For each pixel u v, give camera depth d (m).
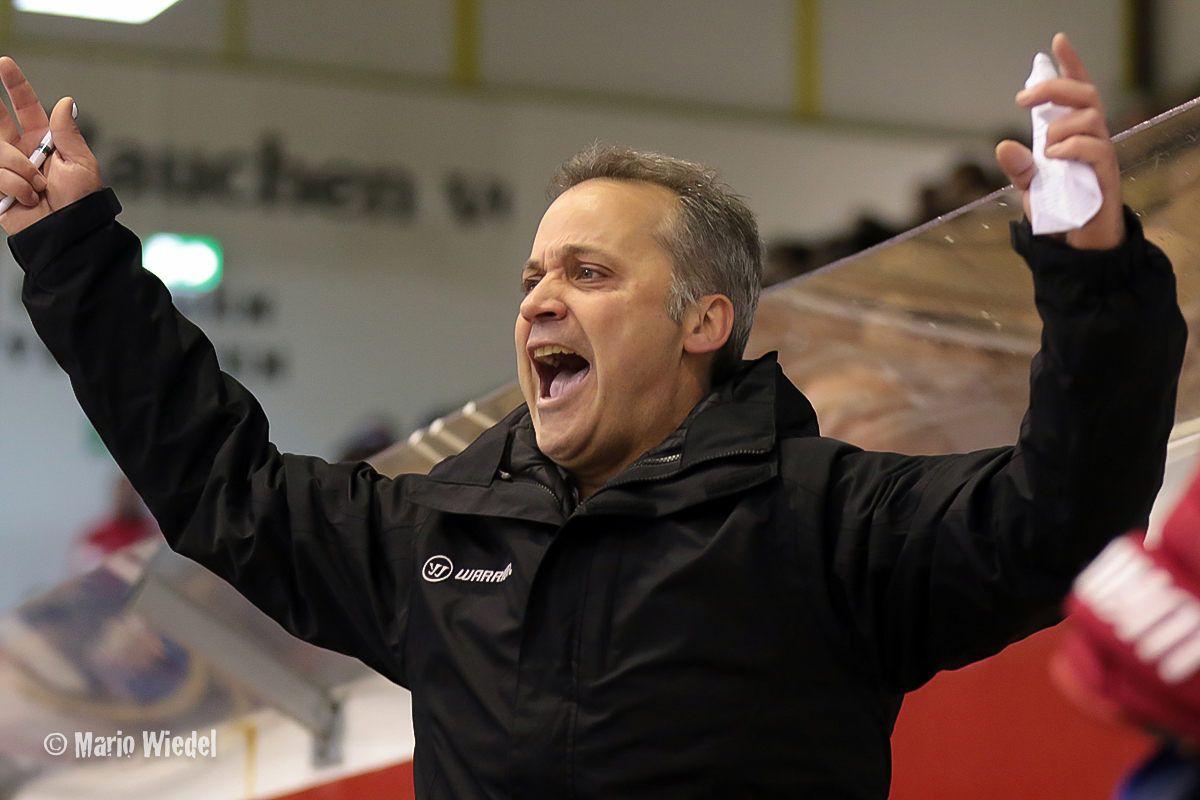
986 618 1.72
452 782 1.90
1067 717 2.09
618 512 1.90
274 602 2.20
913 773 2.33
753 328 2.40
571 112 10.60
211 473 2.23
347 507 2.21
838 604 1.86
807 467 1.91
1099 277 1.53
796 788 1.81
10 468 9.02
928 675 1.87
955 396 2.33
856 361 2.37
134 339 2.27
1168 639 0.99
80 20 10.01
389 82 10.40
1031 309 2.11
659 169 2.26
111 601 3.59
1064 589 1.63
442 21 10.59
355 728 3.22
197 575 3.33
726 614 1.83
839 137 10.77
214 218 9.88
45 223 2.24
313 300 9.93
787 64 10.92
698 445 1.94
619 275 2.15
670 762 1.78
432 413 9.93
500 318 10.23
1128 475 1.57
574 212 2.21
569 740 1.81
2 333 9.12
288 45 10.34
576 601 1.89
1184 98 10.45
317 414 9.80
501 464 2.16
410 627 2.05
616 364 2.12
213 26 10.25
